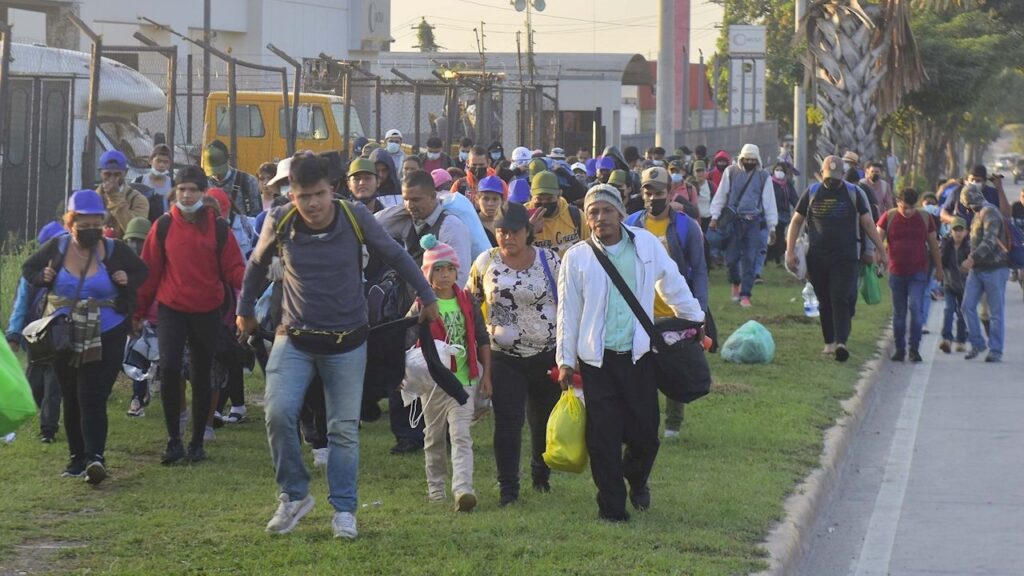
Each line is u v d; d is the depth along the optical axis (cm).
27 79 3075
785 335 3041
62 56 3550
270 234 1277
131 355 1869
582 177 3231
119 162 1973
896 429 2209
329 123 4662
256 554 1245
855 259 2672
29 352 1501
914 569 1430
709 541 1341
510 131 6388
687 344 1406
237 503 1458
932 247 2914
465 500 1425
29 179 3100
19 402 1125
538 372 1481
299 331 1267
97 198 1514
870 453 2028
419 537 1309
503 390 1474
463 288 1564
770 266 4778
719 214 3562
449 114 4762
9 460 1639
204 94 4031
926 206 4034
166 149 2266
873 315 3588
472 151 3123
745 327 2681
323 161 1256
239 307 1323
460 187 2453
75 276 1507
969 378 2716
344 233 1270
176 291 1619
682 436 1909
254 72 7631
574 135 8812
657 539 1340
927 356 3023
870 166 4141
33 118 3097
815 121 9319
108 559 1234
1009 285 4969
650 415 1401
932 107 9962
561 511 1445
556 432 1398
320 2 8838
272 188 1891
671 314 1717
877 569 1431
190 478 1577
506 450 1480
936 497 1752
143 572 1184
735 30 10150
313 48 8775
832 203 2655
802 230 2816
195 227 1620
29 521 1366
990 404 2427
